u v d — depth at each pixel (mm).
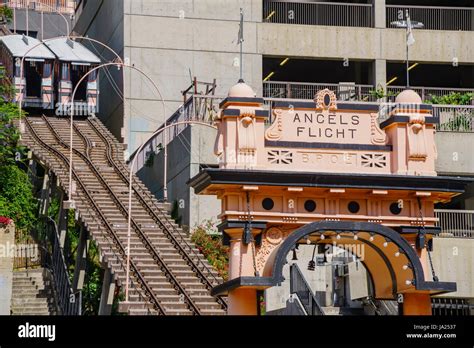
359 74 65000
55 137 59812
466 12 65688
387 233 27281
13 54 64438
